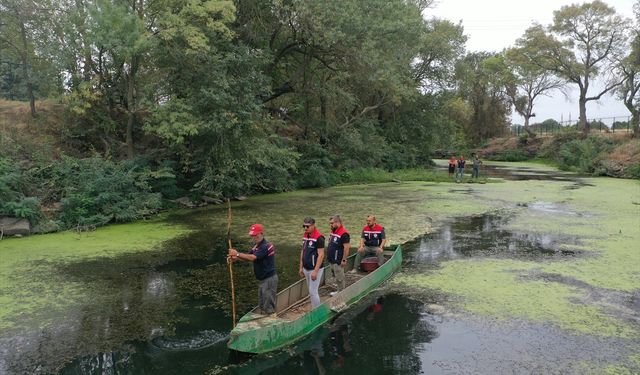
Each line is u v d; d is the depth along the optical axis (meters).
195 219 18.88
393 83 28.06
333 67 30.33
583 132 57.22
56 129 21.55
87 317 8.91
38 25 21.02
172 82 21.61
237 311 9.20
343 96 31.08
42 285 10.73
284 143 30.20
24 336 8.09
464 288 10.37
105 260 12.82
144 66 21.91
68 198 16.91
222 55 21.64
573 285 10.53
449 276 11.26
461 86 46.41
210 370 6.90
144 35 18.66
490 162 63.03
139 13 20.62
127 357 7.32
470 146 72.38
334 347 7.58
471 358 7.15
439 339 7.82
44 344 7.79
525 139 67.06
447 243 14.66
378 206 22.27
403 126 44.97
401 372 6.76
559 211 20.70
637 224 17.45
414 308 9.21
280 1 23.81
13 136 18.97
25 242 14.77
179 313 9.10
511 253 13.38
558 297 9.76
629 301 9.50
